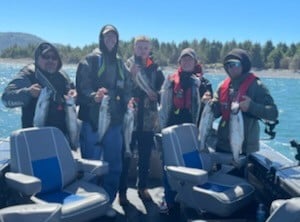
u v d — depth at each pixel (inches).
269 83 2219.5
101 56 177.6
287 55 3846.0
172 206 186.1
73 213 137.4
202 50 3897.6
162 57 3356.3
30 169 150.3
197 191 160.4
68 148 165.3
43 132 159.2
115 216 178.2
